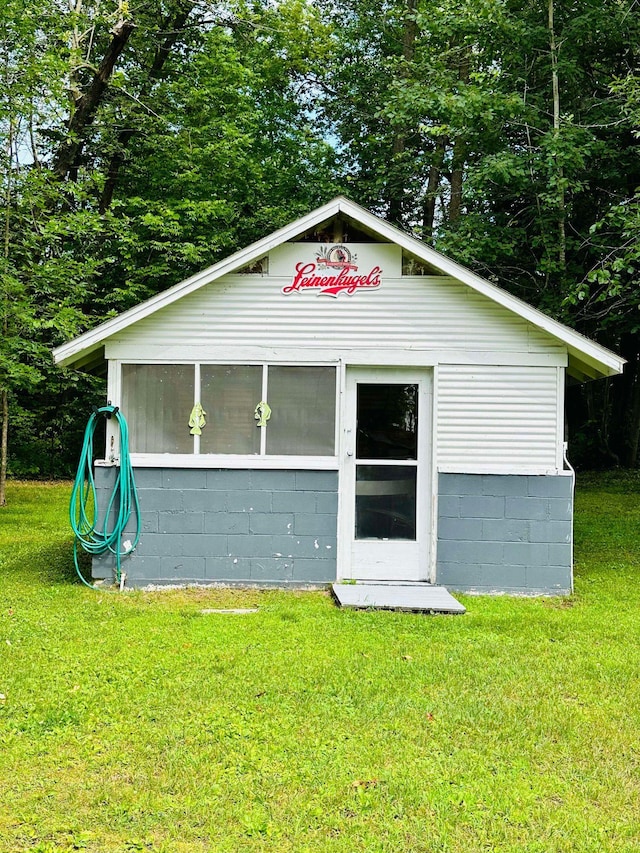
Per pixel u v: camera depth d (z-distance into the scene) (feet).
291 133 73.31
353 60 73.87
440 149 60.39
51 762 12.42
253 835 10.46
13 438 64.80
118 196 66.23
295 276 25.84
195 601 23.77
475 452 25.77
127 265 58.23
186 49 67.62
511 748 13.29
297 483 25.76
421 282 25.76
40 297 47.60
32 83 43.16
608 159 44.14
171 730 13.62
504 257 47.32
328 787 11.71
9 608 22.30
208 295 25.86
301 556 25.76
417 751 13.07
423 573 26.09
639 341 65.67
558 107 44.06
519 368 25.68
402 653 18.43
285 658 17.71
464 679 16.61
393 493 26.25
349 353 25.80
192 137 62.28
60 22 47.93
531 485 25.59
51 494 53.06
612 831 10.79
